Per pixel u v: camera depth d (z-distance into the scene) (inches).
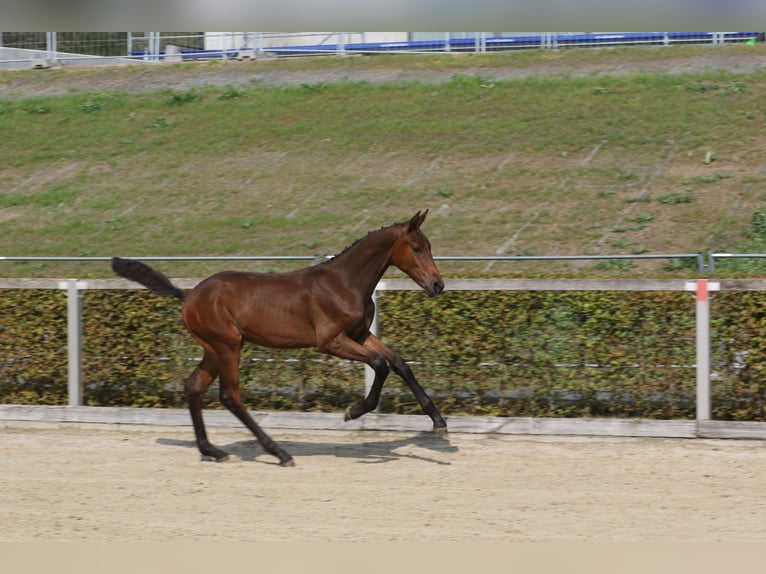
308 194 815.1
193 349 412.2
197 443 346.3
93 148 950.4
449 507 279.4
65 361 420.2
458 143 880.3
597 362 377.7
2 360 425.1
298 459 345.7
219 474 323.9
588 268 634.2
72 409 409.4
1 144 974.4
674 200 728.3
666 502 282.4
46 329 420.2
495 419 375.9
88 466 335.9
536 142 861.8
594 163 813.2
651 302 370.6
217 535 253.3
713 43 1097.4
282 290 336.2
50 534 254.7
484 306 384.8
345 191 812.6
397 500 288.0
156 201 828.0
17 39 1289.4
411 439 375.6
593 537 248.2
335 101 1002.7
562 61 1065.5
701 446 353.4
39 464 339.0
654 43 1127.0
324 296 331.0
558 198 761.0
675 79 949.8
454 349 388.5
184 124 986.1
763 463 328.2
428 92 997.8
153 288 346.9
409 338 391.9
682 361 370.9
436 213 759.7
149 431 396.8
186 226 773.3
